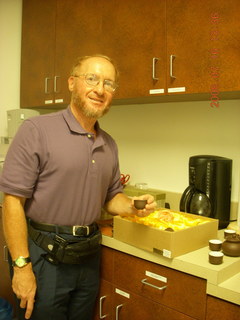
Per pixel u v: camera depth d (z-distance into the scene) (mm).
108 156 1607
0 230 2252
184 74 1628
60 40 2281
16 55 2779
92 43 2051
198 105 2057
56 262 1435
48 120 1465
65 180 1432
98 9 2006
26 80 2627
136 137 2389
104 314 1666
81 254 1469
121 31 1886
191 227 1406
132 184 2414
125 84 1877
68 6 2207
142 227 1451
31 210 1467
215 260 1271
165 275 1393
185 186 2141
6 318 2098
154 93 1751
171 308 1374
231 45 1467
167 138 2215
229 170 1818
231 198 1934
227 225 1824
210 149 2016
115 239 1579
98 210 1565
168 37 1679
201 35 1561
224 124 1951
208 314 1254
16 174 1388
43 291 1439
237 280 1254
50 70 2381
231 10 1461
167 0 1677
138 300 1503
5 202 1417
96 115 1486
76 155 1448
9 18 2732
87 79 1463
